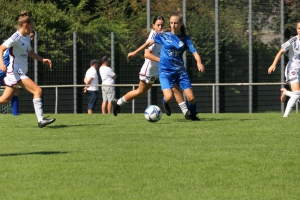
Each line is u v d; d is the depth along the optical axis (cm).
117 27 5366
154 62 2369
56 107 4103
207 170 1355
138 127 2111
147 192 1159
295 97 2617
